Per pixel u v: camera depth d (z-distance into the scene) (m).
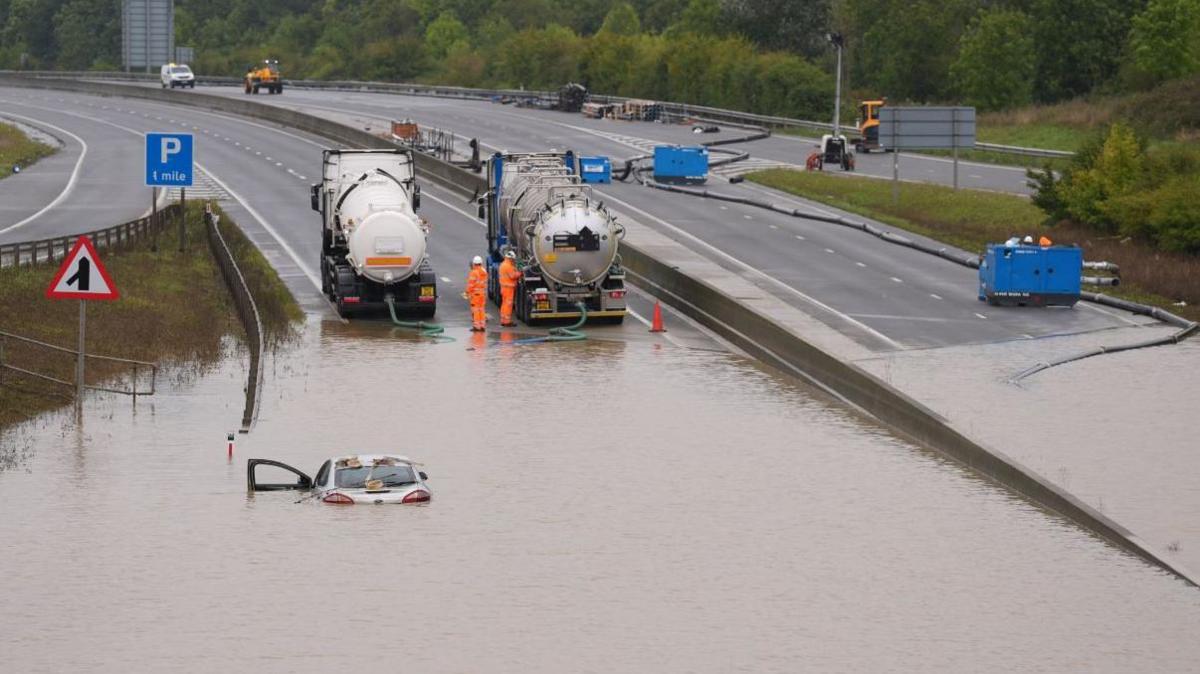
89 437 117.62
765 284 177.12
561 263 158.25
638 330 161.50
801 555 93.44
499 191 174.50
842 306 166.62
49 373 132.00
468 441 117.38
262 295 167.38
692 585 88.31
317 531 96.69
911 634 81.62
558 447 116.12
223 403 128.62
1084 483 106.00
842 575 90.19
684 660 78.19
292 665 77.12
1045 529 98.62
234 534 95.94
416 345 151.50
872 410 128.12
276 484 105.94
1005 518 100.81
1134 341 153.00
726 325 158.50
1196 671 77.44
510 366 142.88
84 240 120.88
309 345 150.75
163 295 168.75
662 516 100.38
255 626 82.00
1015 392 131.25
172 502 102.19
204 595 86.12
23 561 90.94
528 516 99.94
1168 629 82.56
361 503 101.88
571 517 99.94
